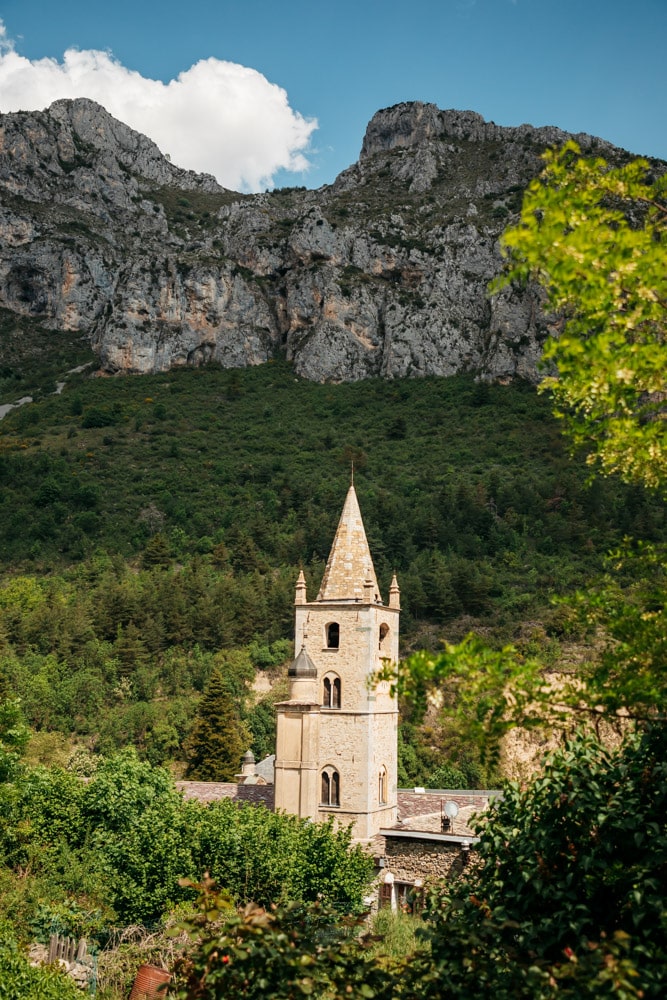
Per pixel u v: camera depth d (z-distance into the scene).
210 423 170.75
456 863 36.69
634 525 102.75
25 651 87.00
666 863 11.59
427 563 102.44
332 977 11.66
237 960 11.55
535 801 13.65
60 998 21.12
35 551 116.25
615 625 11.14
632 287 9.94
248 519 124.94
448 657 10.23
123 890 30.98
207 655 87.06
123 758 40.25
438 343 185.88
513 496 118.00
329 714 41.44
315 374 192.38
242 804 37.75
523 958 11.77
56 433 167.38
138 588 100.69
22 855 32.84
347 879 32.84
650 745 12.77
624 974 9.67
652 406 11.51
